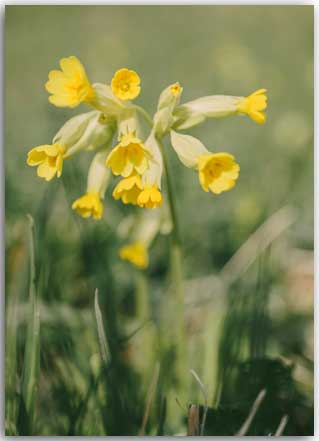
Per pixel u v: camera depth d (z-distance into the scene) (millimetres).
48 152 339
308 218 472
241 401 353
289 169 521
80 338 383
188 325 418
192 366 392
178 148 344
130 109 348
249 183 505
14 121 562
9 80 723
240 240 466
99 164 360
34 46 811
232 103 352
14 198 454
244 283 412
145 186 339
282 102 653
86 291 420
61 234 440
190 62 760
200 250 470
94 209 358
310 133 534
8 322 357
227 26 872
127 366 373
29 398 332
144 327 389
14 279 420
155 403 365
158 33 866
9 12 877
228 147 549
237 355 366
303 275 445
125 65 737
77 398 359
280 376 357
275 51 786
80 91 339
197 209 488
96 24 899
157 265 461
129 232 404
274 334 409
